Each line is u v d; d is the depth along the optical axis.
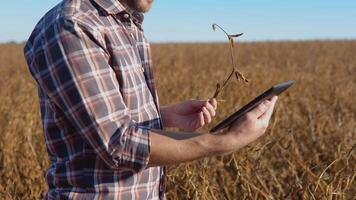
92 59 1.83
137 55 2.08
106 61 1.88
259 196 3.98
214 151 1.88
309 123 7.23
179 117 2.51
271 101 1.99
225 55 33.16
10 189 4.76
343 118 7.89
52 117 1.97
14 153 5.65
